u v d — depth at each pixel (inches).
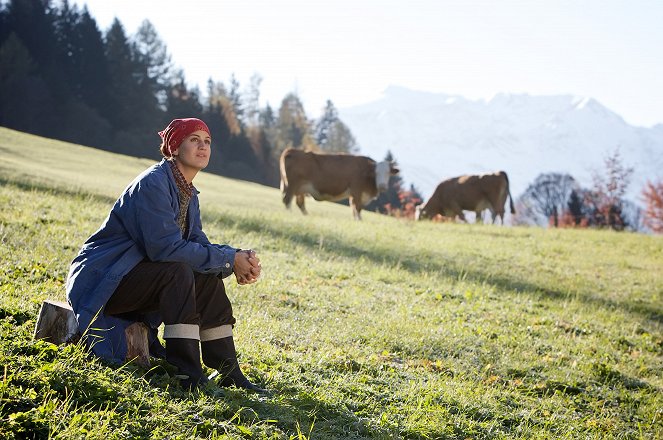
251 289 352.2
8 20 3577.8
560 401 277.6
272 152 4239.7
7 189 556.1
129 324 188.1
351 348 282.0
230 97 5044.3
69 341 184.4
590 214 3095.5
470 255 617.0
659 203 2640.3
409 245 625.3
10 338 183.3
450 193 1138.7
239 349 233.1
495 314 409.1
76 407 151.6
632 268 655.1
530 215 3553.2
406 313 370.0
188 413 165.0
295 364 233.8
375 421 190.2
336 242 579.2
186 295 183.9
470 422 214.2
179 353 183.2
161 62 4379.9
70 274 186.9
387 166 957.2
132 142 3297.2
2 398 148.3
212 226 541.6
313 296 369.4
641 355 378.9
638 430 265.4
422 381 252.1
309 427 176.9
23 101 2989.7
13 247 331.9
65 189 687.7
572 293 518.3
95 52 3681.1
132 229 185.0
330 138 5403.5
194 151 192.9
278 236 558.9
